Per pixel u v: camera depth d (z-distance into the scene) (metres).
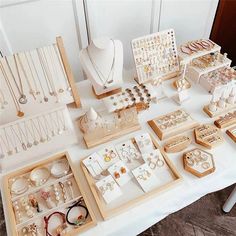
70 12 1.38
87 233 0.91
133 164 1.08
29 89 1.14
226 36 2.00
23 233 0.92
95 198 0.97
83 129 1.17
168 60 1.38
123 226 0.93
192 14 1.71
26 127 1.07
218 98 1.31
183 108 1.30
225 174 1.07
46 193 0.99
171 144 1.12
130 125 1.20
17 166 1.09
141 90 1.23
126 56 1.77
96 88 1.28
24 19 1.31
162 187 0.99
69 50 1.56
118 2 1.44
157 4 1.54
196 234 1.55
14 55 1.11
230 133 1.17
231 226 1.58
